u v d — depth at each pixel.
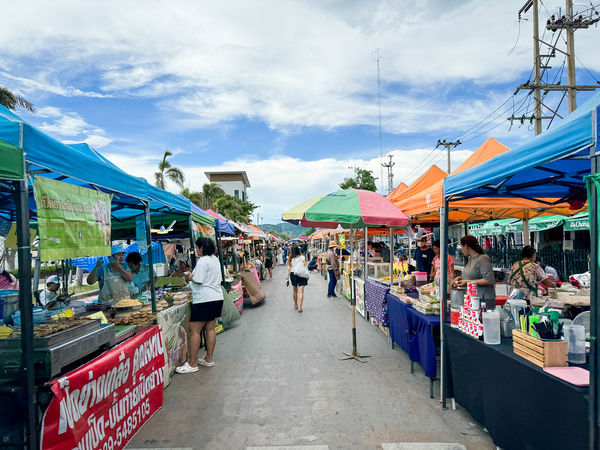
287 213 6.64
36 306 3.96
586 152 2.71
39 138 2.63
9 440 2.44
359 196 6.04
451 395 4.28
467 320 3.87
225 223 10.79
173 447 3.48
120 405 3.35
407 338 5.39
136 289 5.74
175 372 5.54
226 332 8.23
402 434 3.66
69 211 3.02
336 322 9.07
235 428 3.83
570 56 13.01
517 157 2.98
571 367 2.67
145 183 4.69
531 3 13.84
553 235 18.34
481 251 4.45
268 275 23.09
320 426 3.85
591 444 2.13
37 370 2.54
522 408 2.81
